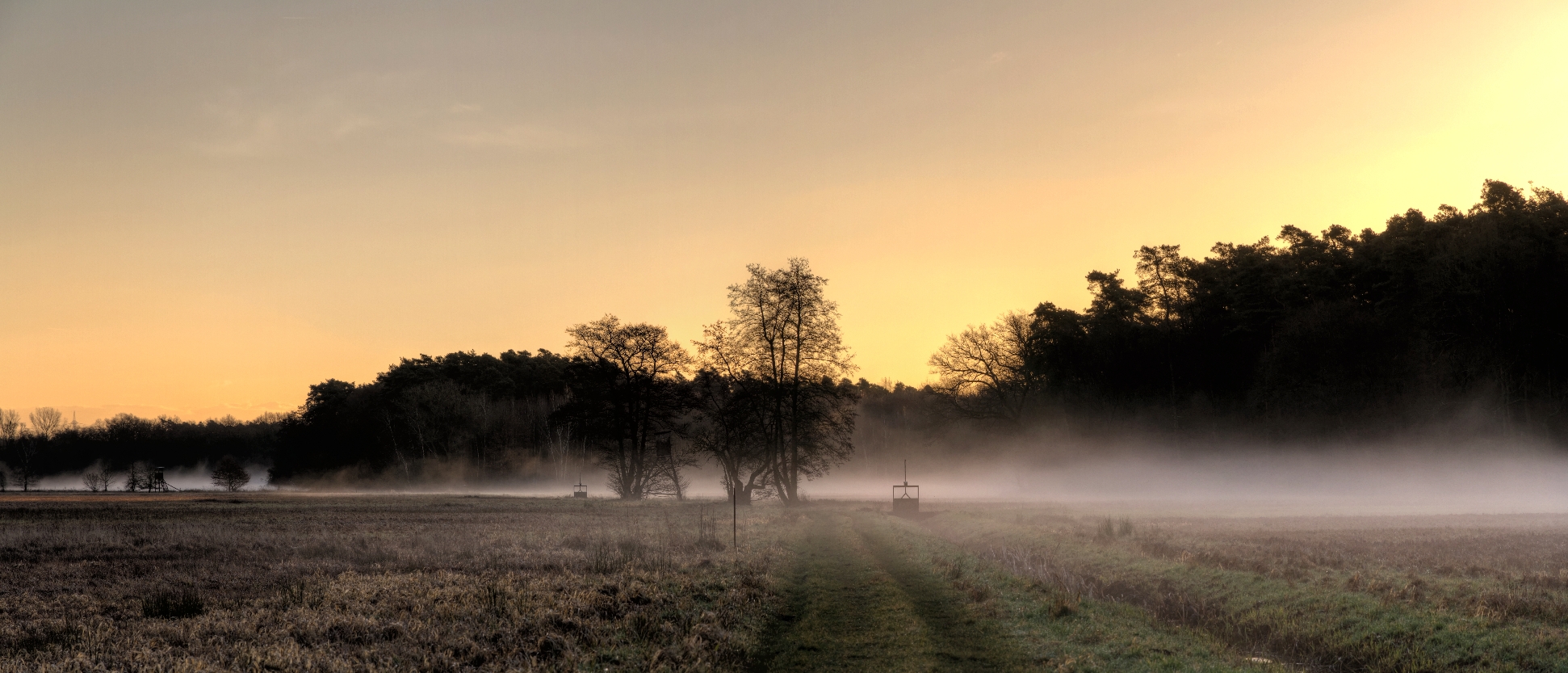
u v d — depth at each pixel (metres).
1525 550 23.41
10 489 142.12
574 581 21.25
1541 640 13.55
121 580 21.80
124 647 14.45
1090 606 18.50
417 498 76.88
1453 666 13.41
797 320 60.41
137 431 183.75
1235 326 83.62
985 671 13.95
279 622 16.44
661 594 19.56
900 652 15.12
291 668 13.15
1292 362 72.50
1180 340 87.81
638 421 77.94
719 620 17.28
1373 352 69.88
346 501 68.75
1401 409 67.38
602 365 76.56
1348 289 78.00
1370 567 20.28
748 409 60.12
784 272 60.88
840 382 61.00
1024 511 47.72
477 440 122.62
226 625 15.92
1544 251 61.38
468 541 29.00
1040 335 87.56
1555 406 61.09
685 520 40.66
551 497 79.56
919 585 22.34
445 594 19.06
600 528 36.03
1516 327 62.47
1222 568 21.23
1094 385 88.00
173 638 15.07
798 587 22.34
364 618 16.42
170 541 30.52
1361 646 14.69
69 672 12.91
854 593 21.00
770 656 15.06
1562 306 61.19
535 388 141.50
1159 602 19.39
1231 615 17.58
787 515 46.78
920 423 112.75
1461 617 15.14
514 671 13.27
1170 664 13.96
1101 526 30.47
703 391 68.50
